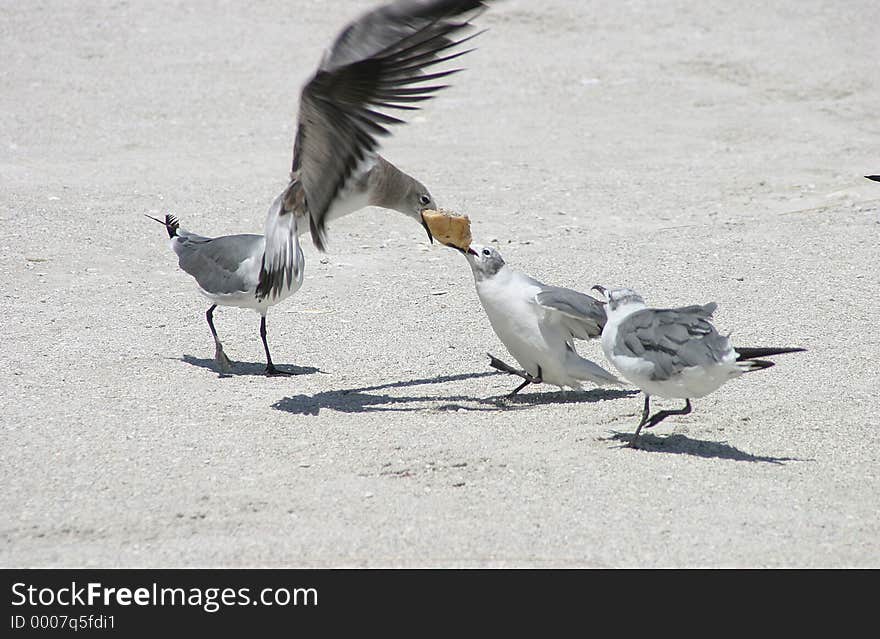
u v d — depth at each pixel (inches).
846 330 540.4
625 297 413.4
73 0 1245.1
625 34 1184.2
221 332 552.1
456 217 456.1
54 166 834.8
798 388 471.8
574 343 516.4
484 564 328.2
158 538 343.3
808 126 959.6
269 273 461.1
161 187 793.6
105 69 1071.6
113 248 671.1
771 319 553.9
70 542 340.5
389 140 930.1
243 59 1106.1
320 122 414.6
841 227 718.5
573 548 336.5
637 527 348.8
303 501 366.0
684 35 1176.8
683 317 395.2
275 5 1252.5
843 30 1176.8
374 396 470.0
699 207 772.6
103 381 478.9
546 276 625.0
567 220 743.7
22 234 681.0
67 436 416.8
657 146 920.3
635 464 395.5
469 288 618.2
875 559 330.6
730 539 341.4
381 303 594.2
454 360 518.0
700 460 399.9
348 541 340.5
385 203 503.5
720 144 924.0
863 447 411.5
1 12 1196.5
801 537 343.3
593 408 458.0
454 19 382.0
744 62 1102.4
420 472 387.9
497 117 991.0
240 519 354.3
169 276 634.8
